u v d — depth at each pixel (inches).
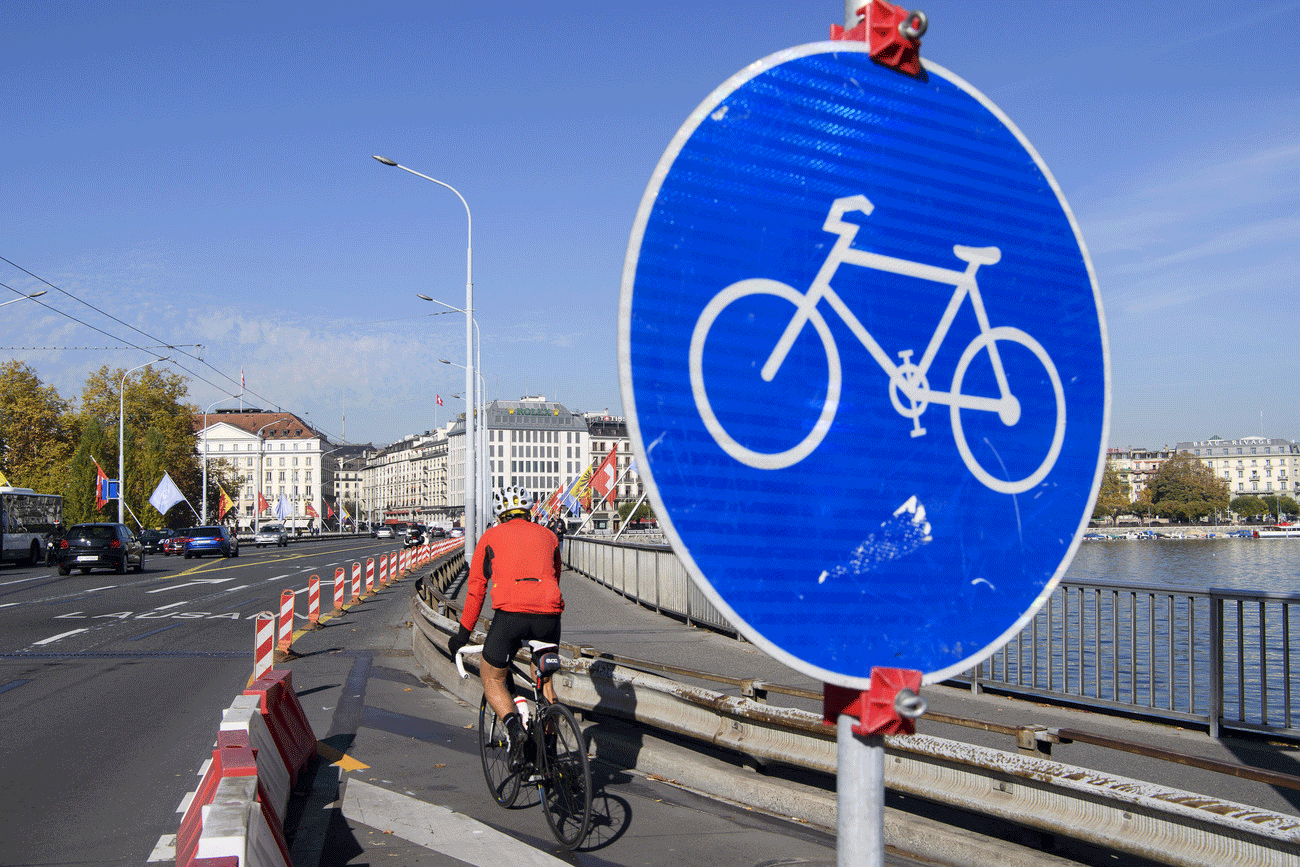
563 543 1644.9
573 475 7150.6
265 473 7101.4
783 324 57.2
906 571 58.3
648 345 54.2
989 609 60.1
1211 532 5753.0
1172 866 157.9
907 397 59.6
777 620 55.3
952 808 222.4
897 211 61.0
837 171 59.7
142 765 287.3
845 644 56.6
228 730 190.2
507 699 226.1
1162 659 385.4
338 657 542.6
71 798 252.5
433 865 194.5
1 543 1569.9
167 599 948.6
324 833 216.2
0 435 3065.9
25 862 204.1
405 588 1156.5
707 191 56.6
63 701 394.3
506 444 7081.7
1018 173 65.1
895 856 199.0
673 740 295.3
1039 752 183.9
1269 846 146.2
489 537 230.1
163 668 490.3
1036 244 64.9
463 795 248.4
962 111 63.9
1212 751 269.9
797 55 59.7
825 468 57.1
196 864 125.2
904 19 61.1
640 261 54.7
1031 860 178.4
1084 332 65.5
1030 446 62.7
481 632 383.2
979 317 62.4
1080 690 330.0
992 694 364.2
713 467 54.7
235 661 518.6
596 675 302.2
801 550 56.1
